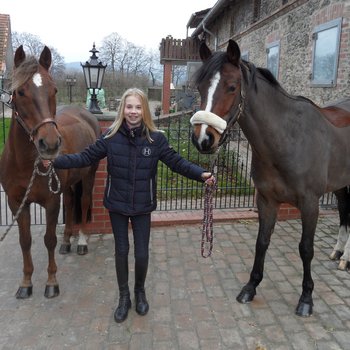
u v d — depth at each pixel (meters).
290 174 2.86
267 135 2.78
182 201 6.03
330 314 3.01
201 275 3.65
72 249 4.19
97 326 2.82
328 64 6.80
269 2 10.20
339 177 3.40
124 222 2.84
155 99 29.67
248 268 3.81
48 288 3.22
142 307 2.96
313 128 2.99
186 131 7.09
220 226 4.96
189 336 2.71
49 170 2.78
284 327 2.83
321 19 7.05
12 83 2.55
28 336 2.69
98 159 2.79
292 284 3.49
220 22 16.20
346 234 3.95
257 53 11.12
